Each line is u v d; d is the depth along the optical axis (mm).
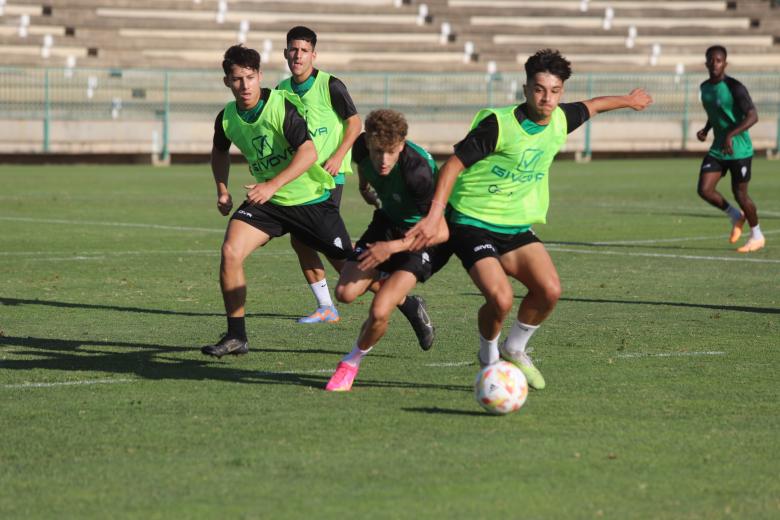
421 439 19031
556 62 21453
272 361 25969
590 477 16969
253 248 26609
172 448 18422
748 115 47625
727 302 35125
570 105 23031
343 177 32562
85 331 29781
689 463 17734
